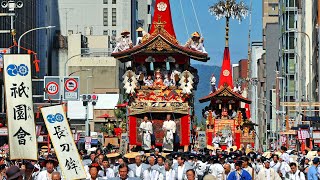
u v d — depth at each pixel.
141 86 57.78
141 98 57.66
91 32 176.12
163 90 57.62
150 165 35.38
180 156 35.97
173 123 55.69
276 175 39.84
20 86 25.45
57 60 157.25
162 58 57.81
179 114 57.19
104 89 153.00
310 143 70.31
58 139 26.75
